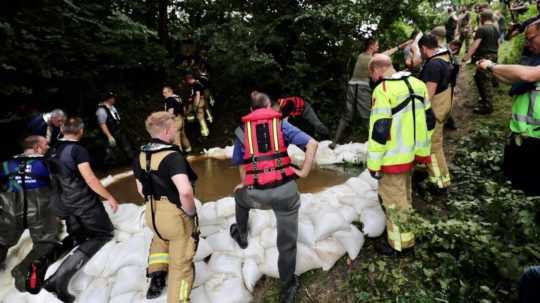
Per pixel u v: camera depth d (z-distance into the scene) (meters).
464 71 6.62
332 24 5.97
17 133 4.68
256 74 6.63
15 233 2.87
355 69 5.14
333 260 2.81
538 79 2.08
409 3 5.73
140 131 6.12
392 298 2.45
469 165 3.83
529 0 6.67
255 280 2.72
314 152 2.33
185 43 7.00
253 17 6.54
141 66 6.68
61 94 5.47
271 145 2.35
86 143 5.34
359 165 4.96
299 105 5.23
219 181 4.66
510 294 2.24
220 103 7.07
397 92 2.48
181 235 2.34
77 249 2.86
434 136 3.23
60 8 4.86
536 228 2.52
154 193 2.29
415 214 2.64
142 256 2.83
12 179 2.81
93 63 5.78
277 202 2.34
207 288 2.66
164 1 7.24
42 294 2.66
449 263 2.48
